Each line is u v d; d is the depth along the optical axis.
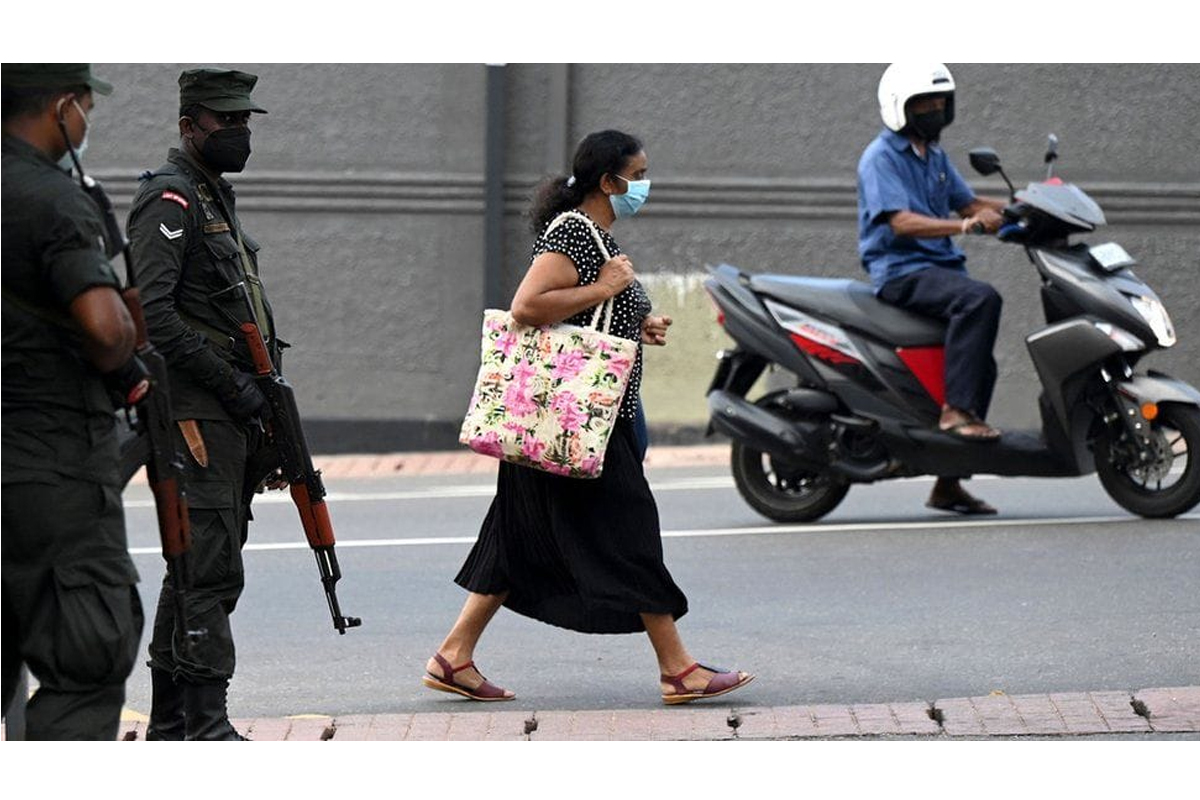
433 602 18.03
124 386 9.26
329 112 30.06
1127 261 20.75
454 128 30.00
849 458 21.27
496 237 30.12
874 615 16.70
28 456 9.06
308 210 30.17
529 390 12.94
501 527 13.78
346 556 20.66
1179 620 16.05
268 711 13.90
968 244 30.38
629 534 13.27
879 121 30.02
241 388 11.50
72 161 9.28
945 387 20.83
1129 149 30.11
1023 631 15.84
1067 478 23.22
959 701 13.00
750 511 23.28
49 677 9.21
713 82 30.12
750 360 21.84
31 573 9.12
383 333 30.34
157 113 29.83
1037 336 20.48
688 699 13.47
